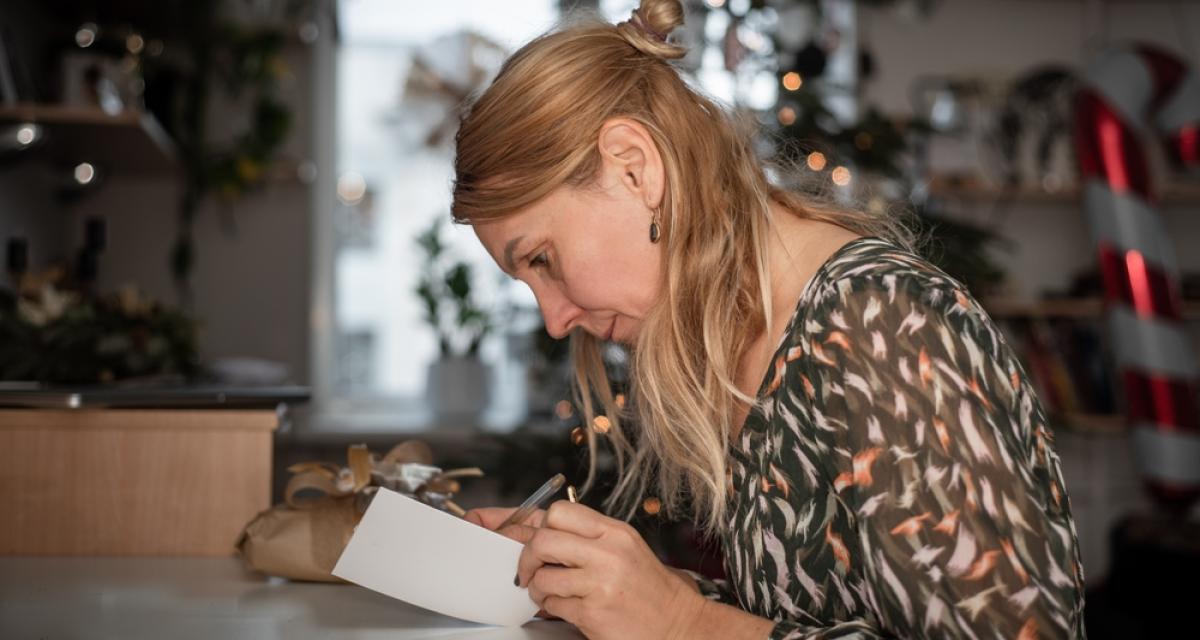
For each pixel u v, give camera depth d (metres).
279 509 1.13
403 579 0.91
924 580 0.72
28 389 1.30
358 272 3.76
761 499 0.88
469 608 0.92
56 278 2.04
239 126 3.42
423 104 3.19
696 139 0.94
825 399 0.81
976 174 3.63
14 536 1.26
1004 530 0.72
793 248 0.94
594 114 0.92
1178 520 3.15
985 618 0.71
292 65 3.55
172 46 3.29
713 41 2.48
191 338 2.05
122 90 2.43
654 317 0.94
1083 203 3.50
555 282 0.98
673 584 0.82
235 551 1.28
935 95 3.74
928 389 0.75
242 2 3.44
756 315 0.94
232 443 1.28
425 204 3.79
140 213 3.36
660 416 0.95
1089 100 3.46
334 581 1.11
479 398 3.48
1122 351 3.39
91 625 0.92
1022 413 0.81
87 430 1.27
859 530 0.76
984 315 0.80
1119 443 3.78
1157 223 3.40
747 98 2.54
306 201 3.50
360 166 3.77
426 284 3.55
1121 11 3.85
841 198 1.13
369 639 0.88
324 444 3.29
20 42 2.44
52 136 2.42
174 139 3.16
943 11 3.78
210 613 0.97
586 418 1.15
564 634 0.90
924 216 2.51
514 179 0.92
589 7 1.03
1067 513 0.82
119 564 1.22
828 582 0.85
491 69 3.18
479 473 1.15
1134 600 2.98
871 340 0.78
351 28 3.78
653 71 0.96
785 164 1.13
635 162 0.93
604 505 1.17
